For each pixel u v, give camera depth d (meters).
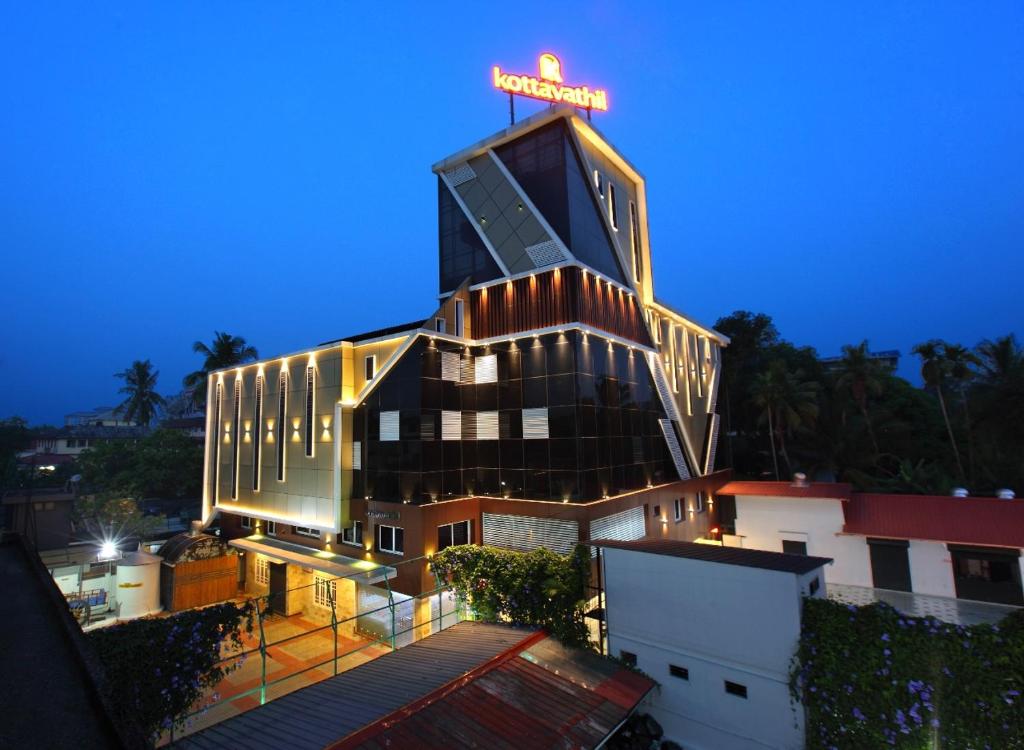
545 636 17.03
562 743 12.06
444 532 24.91
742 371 56.41
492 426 27.09
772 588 14.54
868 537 27.45
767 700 14.36
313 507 28.39
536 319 26.41
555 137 27.84
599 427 25.58
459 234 30.98
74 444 75.50
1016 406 36.53
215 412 37.66
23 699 4.95
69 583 29.22
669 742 15.72
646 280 34.12
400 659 16.09
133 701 12.80
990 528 24.70
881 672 12.76
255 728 12.02
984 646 11.90
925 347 42.00
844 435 44.28
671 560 16.41
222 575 31.30
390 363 26.23
